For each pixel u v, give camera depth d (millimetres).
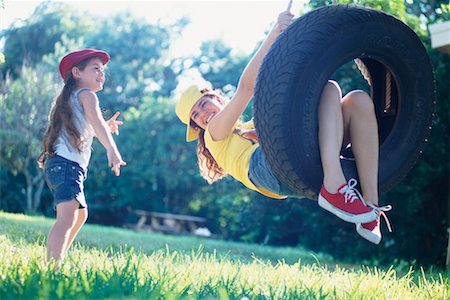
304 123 3146
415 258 10789
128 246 7664
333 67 3189
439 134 10367
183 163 22250
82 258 4676
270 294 3646
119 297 2977
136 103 26109
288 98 3127
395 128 3549
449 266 8812
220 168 4047
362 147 3309
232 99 3645
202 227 21859
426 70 3492
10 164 19219
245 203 13000
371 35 3250
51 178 4383
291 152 3160
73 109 4453
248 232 13766
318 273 5371
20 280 3275
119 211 22266
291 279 4523
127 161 22109
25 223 8883
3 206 19656
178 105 4016
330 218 11312
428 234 10852
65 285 3111
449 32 8281
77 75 4605
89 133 4508
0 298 2914
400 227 10797
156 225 21344
